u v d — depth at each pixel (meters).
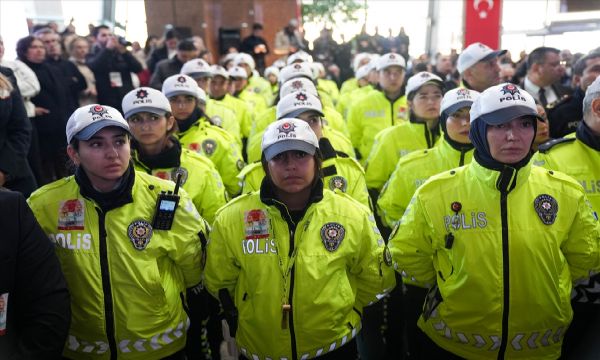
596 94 2.83
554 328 2.41
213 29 19.06
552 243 2.33
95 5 15.86
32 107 6.15
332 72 14.97
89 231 2.44
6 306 2.13
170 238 2.52
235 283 2.61
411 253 2.60
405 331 3.75
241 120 7.42
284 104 3.81
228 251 2.52
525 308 2.35
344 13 22.78
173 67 7.82
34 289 2.19
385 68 6.10
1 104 4.32
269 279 2.44
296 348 2.45
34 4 12.66
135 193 2.51
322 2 22.72
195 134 4.35
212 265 2.55
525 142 2.30
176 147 3.46
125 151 2.43
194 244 2.60
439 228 2.46
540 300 2.34
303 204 2.54
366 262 2.56
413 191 3.51
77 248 2.43
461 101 3.31
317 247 2.44
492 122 2.28
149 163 3.38
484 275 2.35
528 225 2.34
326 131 4.56
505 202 2.36
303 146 2.41
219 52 18.38
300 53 10.66
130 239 2.45
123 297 2.44
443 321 2.51
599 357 2.59
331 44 16.55
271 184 2.52
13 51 7.51
